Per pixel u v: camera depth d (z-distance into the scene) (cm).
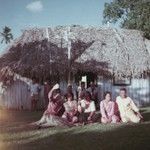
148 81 3039
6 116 2250
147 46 3241
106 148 1182
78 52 2900
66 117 1673
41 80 2775
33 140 1333
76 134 1435
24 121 1939
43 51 2844
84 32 3123
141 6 3947
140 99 3012
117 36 3188
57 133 1462
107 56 2947
